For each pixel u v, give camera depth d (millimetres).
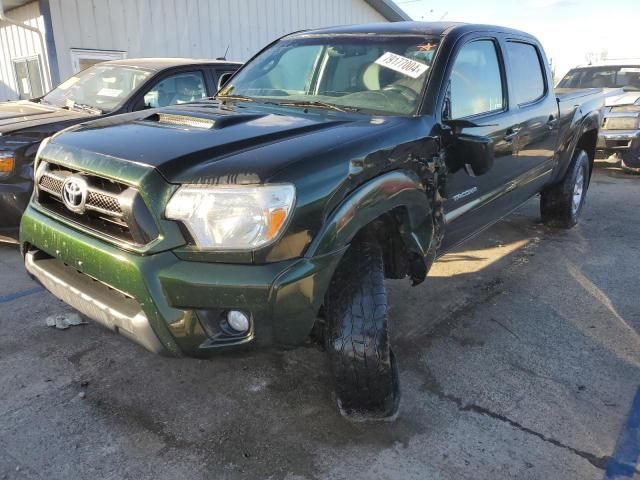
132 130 2656
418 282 3139
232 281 2100
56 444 2482
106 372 3062
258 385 2980
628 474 2369
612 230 6012
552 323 3760
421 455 2461
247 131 2543
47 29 9523
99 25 10141
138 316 2205
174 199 2135
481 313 3891
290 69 3711
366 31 3695
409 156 2746
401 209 2758
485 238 5652
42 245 2619
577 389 2986
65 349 3283
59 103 5867
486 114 3666
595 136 6074
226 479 2305
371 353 2418
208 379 3027
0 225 4520
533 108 4344
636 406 2842
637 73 10211
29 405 2748
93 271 2326
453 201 3307
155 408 2766
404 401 2842
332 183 2281
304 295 2199
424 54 3303
